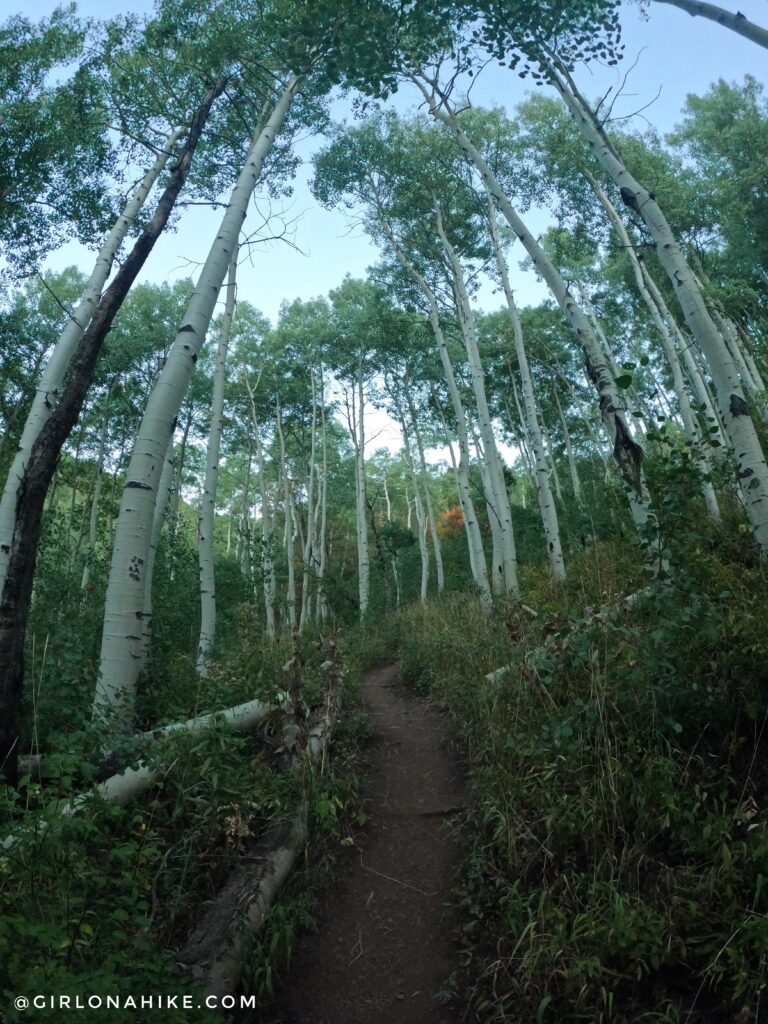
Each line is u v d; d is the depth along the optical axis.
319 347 25.41
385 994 3.39
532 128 16.47
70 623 8.49
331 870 4.40
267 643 10.14
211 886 3.84
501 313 24.86
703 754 4.09
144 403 23.00
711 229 18.53
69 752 3.88
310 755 5.12
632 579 5.55
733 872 3.09
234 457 34.56
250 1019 3.16
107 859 3.60
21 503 5.39
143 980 2.65
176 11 10.23
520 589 12.16
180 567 14.66
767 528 6.10
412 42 10.48
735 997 2.62
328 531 37.81
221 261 7.21
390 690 9.85
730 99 20.38
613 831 3.67
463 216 18.02
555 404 29.05
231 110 12.20
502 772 4.61
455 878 4.24
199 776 4.42
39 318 19.48
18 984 2.32
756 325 18.95
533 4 7.94
